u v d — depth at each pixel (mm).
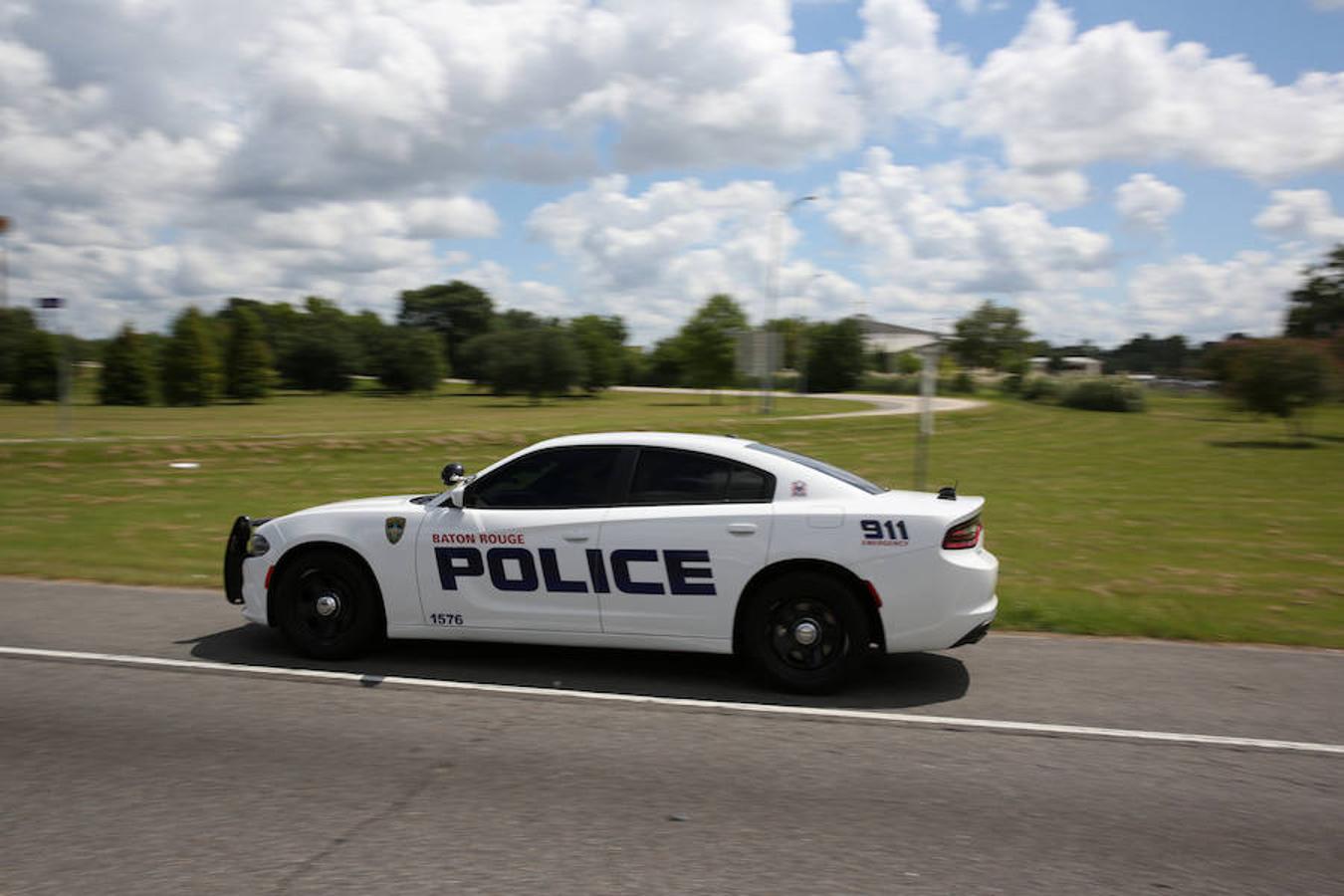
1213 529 15109
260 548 6570
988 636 7531
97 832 3838
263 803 4133
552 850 3709
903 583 5770
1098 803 4285
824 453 31641
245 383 84125
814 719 5418
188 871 3510
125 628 7406
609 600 6055
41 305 28203
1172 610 8742
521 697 5738
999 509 17328
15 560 10594
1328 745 5109
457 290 157375
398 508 6492
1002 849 3803
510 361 92062
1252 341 40156
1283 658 6941
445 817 4008
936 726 5324
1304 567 11578
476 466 26359
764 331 56000
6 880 3430
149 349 77000
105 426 40719
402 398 99562
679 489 6129
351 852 3672
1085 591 9734
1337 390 39344
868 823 4020
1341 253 96125
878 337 136375
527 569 6148
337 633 6465
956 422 46344
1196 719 5516
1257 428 45562
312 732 5078
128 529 13523
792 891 3416
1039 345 130500
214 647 6840
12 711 5387
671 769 4617
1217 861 3734
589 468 6281
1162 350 139375
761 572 5895
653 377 132625
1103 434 41312
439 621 6297
